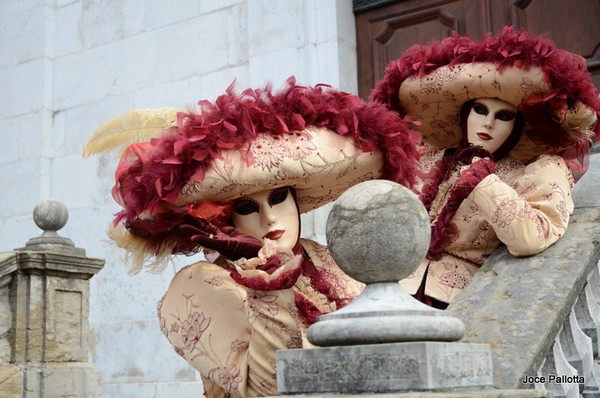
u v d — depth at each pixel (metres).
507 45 2.98
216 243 2.08
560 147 3.22
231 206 2.29
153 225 2.24
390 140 2.33
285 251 1.96
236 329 2.10
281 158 2.18
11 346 4.66
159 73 6.25
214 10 6.03
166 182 2.12
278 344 1.92
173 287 2.26
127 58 6.45
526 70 2.94
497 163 3.17
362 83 5.57
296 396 1.61
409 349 1.53
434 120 3.35
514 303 2.32
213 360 2.08
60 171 6.67
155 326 5.86
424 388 1.51
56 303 4.79
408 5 5.48
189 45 6.13
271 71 5.62
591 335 2.57
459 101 3.20
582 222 2.83
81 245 6.41
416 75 3.18
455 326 1.63
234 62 5.88
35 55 6.89
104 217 6.35
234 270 1.98
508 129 3.13
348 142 2.30
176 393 5.68
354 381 1.57
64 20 6.87
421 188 3.14
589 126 3.08
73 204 6.53
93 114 6.57
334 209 1.73
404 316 1.60
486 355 1.73
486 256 3.00
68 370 4.70
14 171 6.82
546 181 2.88
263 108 2.22
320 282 2.35
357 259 1.69
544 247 2.66
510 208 2.67
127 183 2.22
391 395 1.48
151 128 2.49
